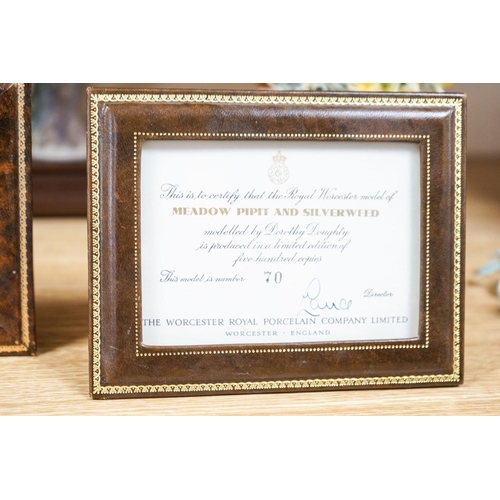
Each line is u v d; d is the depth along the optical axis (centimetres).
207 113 53
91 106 53
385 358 54
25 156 57
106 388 53
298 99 54
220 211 54
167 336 54
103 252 53
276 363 54
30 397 54
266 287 55
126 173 53
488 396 54
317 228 55
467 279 79
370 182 55
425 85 65
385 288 55
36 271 81
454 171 54
